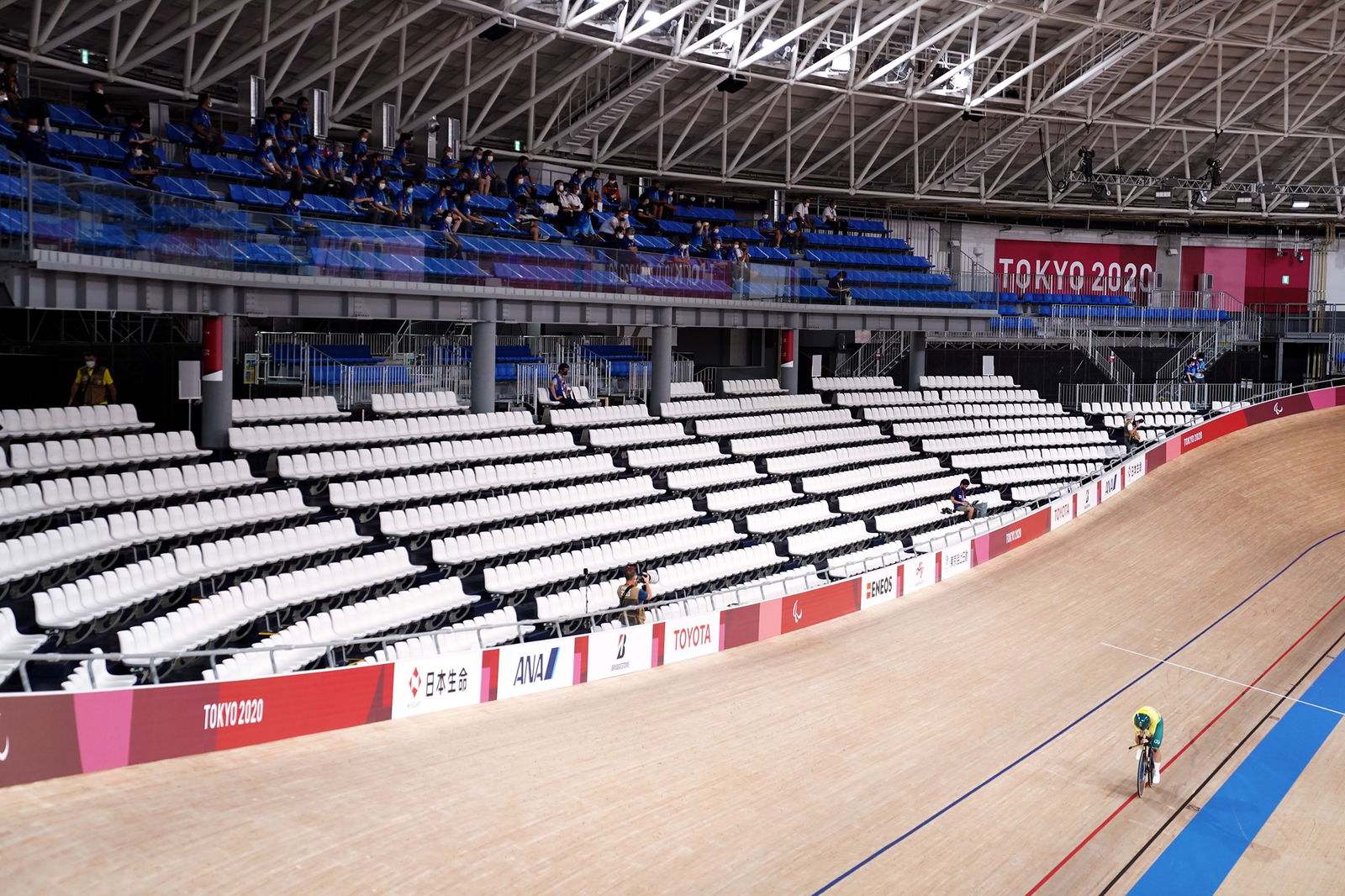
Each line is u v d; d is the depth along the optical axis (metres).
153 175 22.14
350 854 11.08
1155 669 21.42
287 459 20.66
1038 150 42.59
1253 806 15.89
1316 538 32.06
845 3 28.41
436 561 19.92
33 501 15.97
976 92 36.75
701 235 34.09
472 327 29.19
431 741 14.47
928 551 26.11
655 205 35.12
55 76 25.09
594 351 33.50
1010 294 42.66
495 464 24.53
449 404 25.72
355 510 21.20
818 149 39.47
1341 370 47.28
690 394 32.22
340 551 19.98
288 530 18.67
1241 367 46.19
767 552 24.70
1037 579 26.64
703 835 12.73
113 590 14.98
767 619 20.89
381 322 29.70
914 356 38.22
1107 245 47.56
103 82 25.00
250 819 11.42
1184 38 34.97
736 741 15.81
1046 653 21.70
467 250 24.84
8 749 11.05
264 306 21.48
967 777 15.53
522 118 33.81
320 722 14.16
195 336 23.89
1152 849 14.23
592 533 23.16
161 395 22.20
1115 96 40.16
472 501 22.14
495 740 14.81
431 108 31.86
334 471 21.36
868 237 39.97
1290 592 27.39
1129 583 26.97
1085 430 38.91
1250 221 47.84
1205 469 37.06
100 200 17.41
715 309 31.08
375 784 12.81
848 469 31.16
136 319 23.66
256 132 25.92
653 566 23.62
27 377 20.81
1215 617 25.08
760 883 11.85
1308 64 39.06
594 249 27.53
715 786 14.16
